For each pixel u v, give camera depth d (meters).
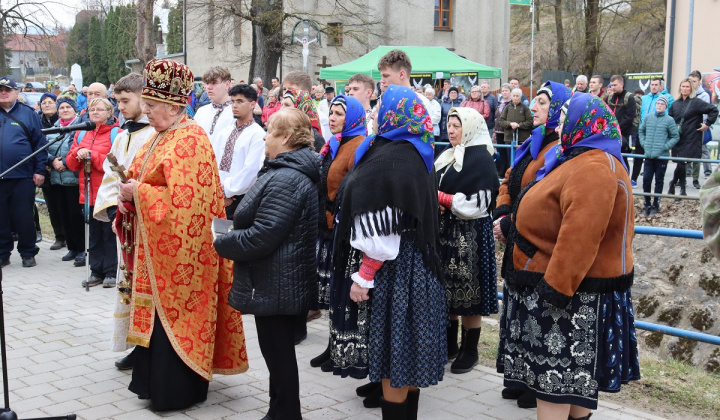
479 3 28.84
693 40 17.39
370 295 3.26
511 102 11.70
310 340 5.39
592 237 2.93
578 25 33.38
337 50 25.89
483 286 4.63
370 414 4.01
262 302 3.57
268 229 3.47
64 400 4.15
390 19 27.11
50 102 9.23
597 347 3.04
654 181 11.51
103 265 6.98
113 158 3.91
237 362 4.23
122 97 4.77
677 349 8.52
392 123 3.25
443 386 4.45
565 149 3.20
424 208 3.24
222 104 5.89
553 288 2.96
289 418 3.71
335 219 3.73
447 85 16.36
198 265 3.96
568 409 3.17
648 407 4.17
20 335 5.41
